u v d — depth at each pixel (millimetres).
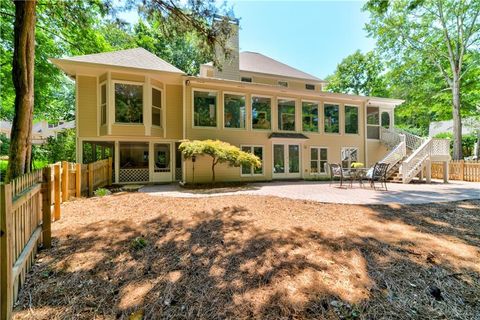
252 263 2926
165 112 11859
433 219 4719
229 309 2197
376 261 3039
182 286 2484
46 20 10805
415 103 18922
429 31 16156
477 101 17297
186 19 5961
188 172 11344
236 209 5289
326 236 3764
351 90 31484
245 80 16219
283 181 12695
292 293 2410
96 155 12789
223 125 12367
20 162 4387
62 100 21359
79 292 2354
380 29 16953
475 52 15328
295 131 14078
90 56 10547
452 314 2268
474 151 21812
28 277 2543
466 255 3240
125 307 2184
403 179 11219
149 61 11453
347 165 15000
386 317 2184
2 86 11141
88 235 3689
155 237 3650
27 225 2715
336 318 2135
